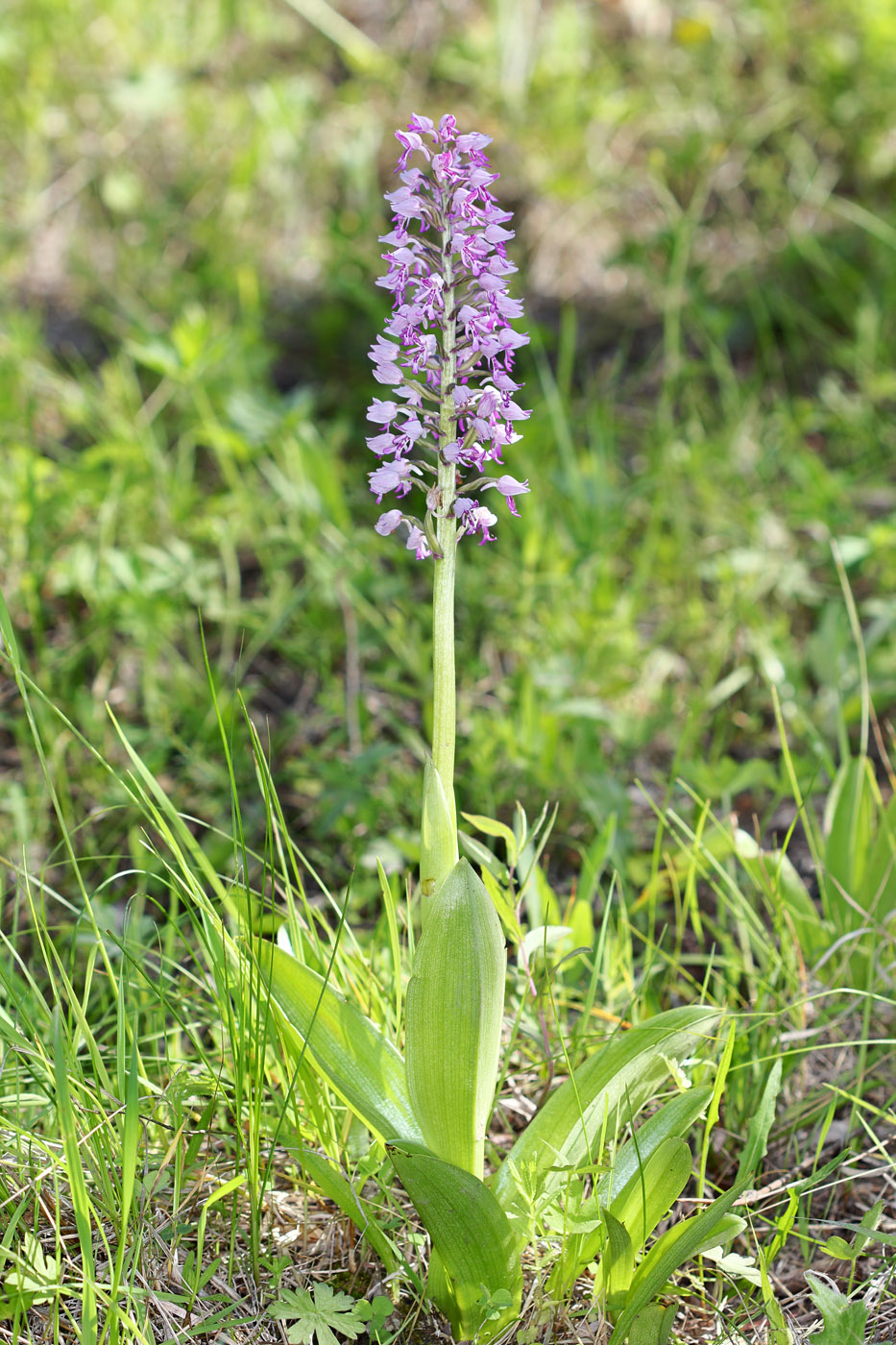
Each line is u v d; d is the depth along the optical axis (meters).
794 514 4.33
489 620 3.98
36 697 3.53
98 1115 2.02
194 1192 2.11
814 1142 2.41
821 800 3.51
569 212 5.88
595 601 3.86
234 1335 1.98
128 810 3.38
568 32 6.09
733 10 6.46
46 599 4.12
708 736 3.78
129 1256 2.01
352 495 4.60
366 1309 1.92
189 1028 2.21
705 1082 2.26
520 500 4.30
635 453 5.00
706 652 3.98
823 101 6.00
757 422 5.02
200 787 3.50
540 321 5.61
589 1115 2.01
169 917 2.37
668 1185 1.86
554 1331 1.98
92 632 3.89
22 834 3.16
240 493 4.36
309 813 3.45
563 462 4.42
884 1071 2.55
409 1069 1.85
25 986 2.71
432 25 6.54
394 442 1.79
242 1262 2.07
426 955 1.77
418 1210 1.81
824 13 6.27
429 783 1.80
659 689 3.86
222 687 3.76
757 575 4.14
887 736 3.68
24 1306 1.87
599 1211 1.89
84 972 2.81
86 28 6.29
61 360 5.27
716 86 6.14
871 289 5.54
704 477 4.51
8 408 4.59
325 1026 1.99
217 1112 2.34
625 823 3.19
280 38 6.48
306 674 4.02
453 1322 1.99
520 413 1.76
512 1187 1.96
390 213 5.61
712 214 5.91
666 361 5.35
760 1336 2.02
